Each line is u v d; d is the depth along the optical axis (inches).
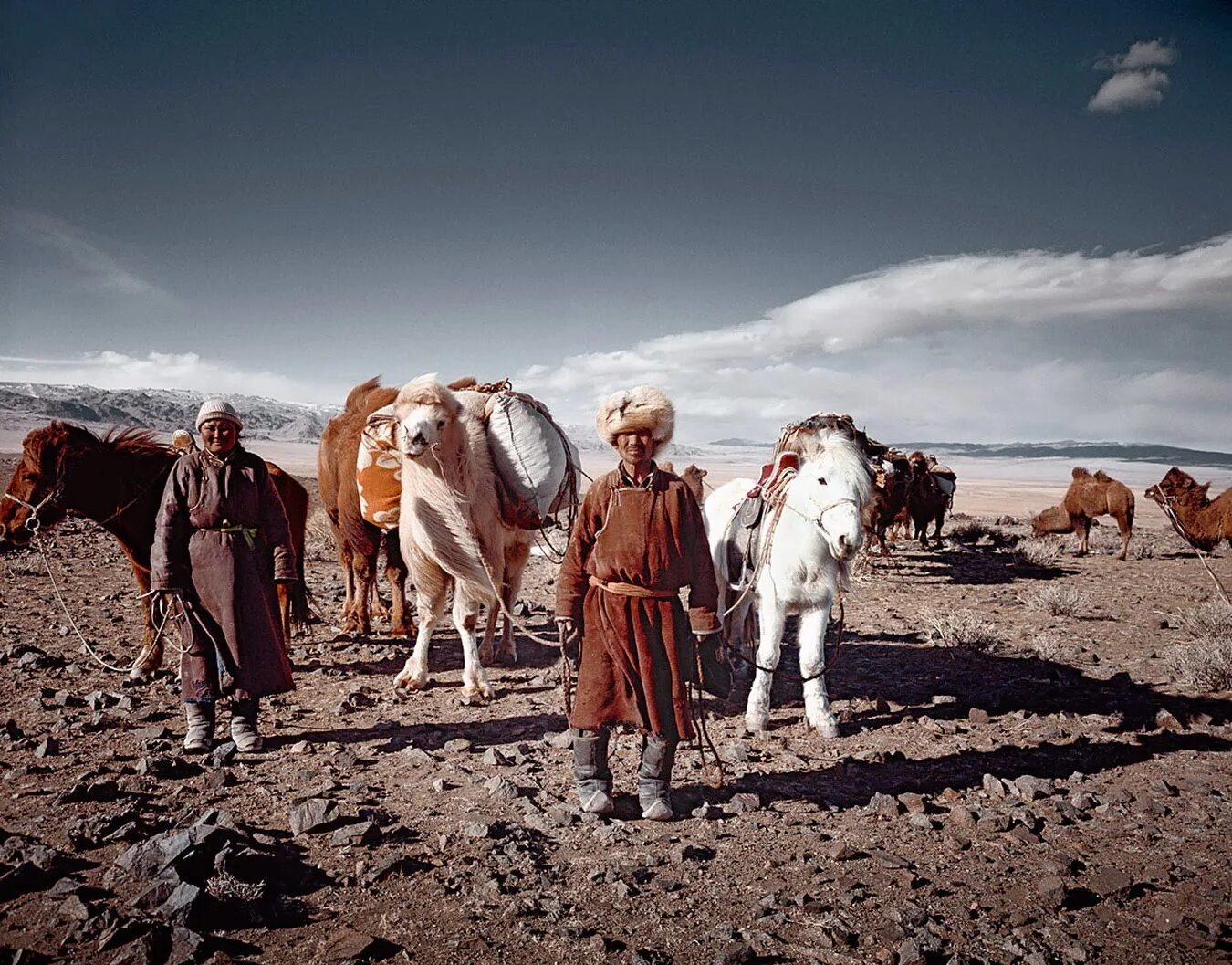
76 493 260.2
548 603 468.1
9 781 188.2
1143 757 222.2
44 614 384.8
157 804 176.9
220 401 207.2
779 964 124.0
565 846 163.6
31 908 131.5
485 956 123.6
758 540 241.1
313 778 195.5
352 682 286.8
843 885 146.9
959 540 875.4
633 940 129.1
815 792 195.8
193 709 211.3
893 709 266.2
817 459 225.6
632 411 164.4
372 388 346.0
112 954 119.3
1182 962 126.0
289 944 125.6
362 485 294.8
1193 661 301.4
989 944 129.1
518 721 246.2
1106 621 435.2
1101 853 164.2
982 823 176.7
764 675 239.8
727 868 154.9
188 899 129.2
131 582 489.1
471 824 166.7
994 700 276.4
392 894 141.7
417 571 263.0
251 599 207.9
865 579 588.4
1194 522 497.0
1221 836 171.8
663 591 169.8
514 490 273.3
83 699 254.5
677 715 170.1
